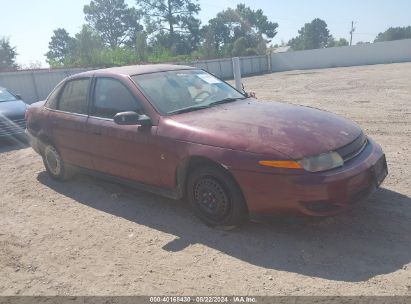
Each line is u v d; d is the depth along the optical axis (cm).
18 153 908
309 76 3161
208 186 425
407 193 483
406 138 759
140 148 473
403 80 2038
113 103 520
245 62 4741
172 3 6669
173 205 511
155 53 4416
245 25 7862
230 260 377
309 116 450
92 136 535
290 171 367
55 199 575
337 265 351
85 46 3716
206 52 5500
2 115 990
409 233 392
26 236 463
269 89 2184
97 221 488
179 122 449
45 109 634
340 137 405
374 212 439
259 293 324
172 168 446
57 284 362
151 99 484
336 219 431
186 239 423
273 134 398
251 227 431
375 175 406
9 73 2103
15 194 613
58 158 623
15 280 374
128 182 512
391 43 4512
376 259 354
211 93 537
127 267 380
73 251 420
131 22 7288
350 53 4753
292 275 344
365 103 1284
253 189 385
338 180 367
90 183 626
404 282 320
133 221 479
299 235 406
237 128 417
